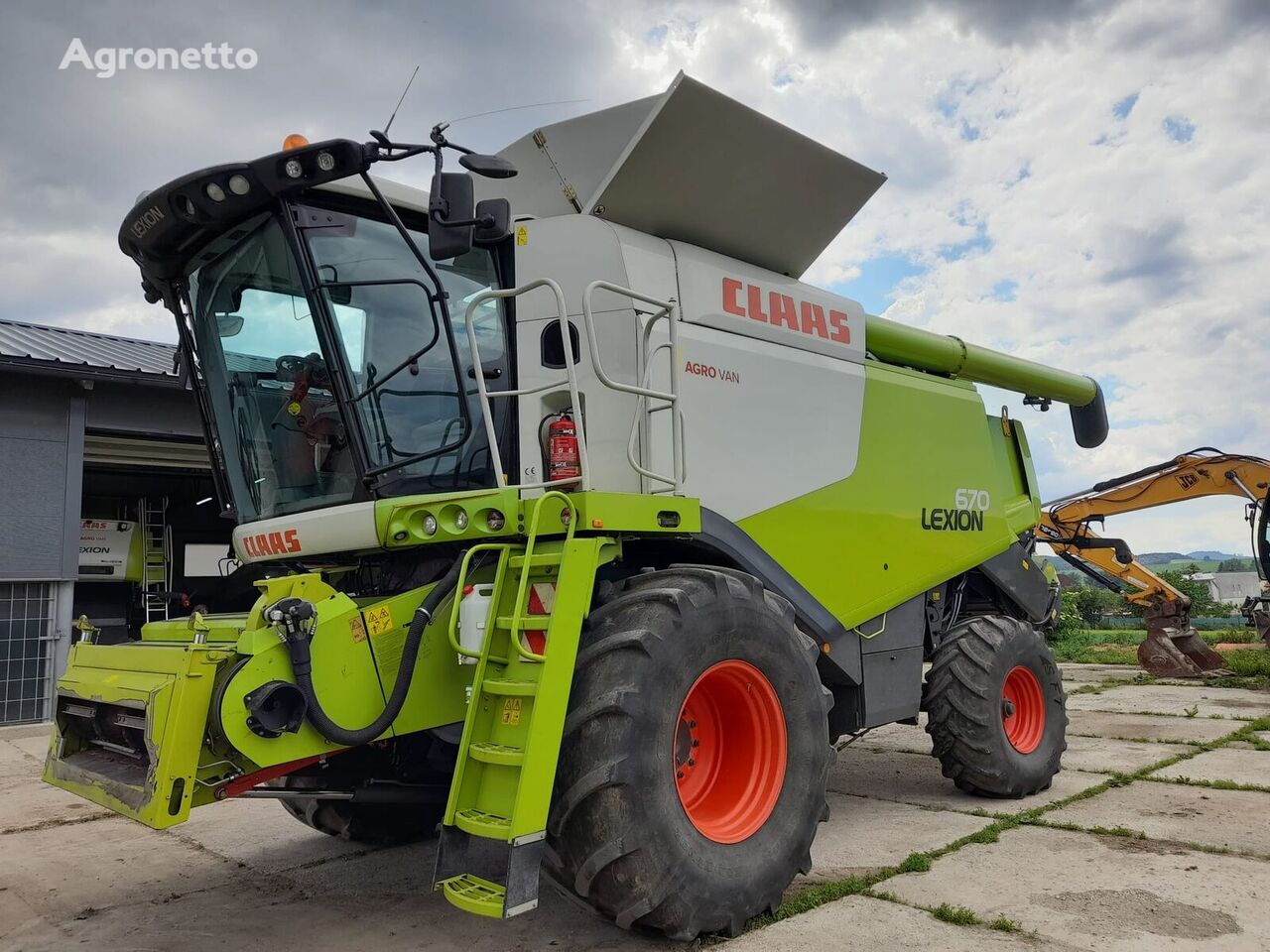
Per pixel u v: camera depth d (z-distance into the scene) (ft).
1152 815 15.10
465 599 9.95
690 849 9.49
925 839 13.99
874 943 9.76
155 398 33.55
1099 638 58.54
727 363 13.52
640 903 9.05
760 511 13.57
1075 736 23.22
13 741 26.32
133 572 38.42
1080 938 9.82
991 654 16.47
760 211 14.46
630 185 13.03
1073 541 38.55
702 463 12.89
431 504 10.54
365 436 11.25
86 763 10.63
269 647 9.04
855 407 15.66
